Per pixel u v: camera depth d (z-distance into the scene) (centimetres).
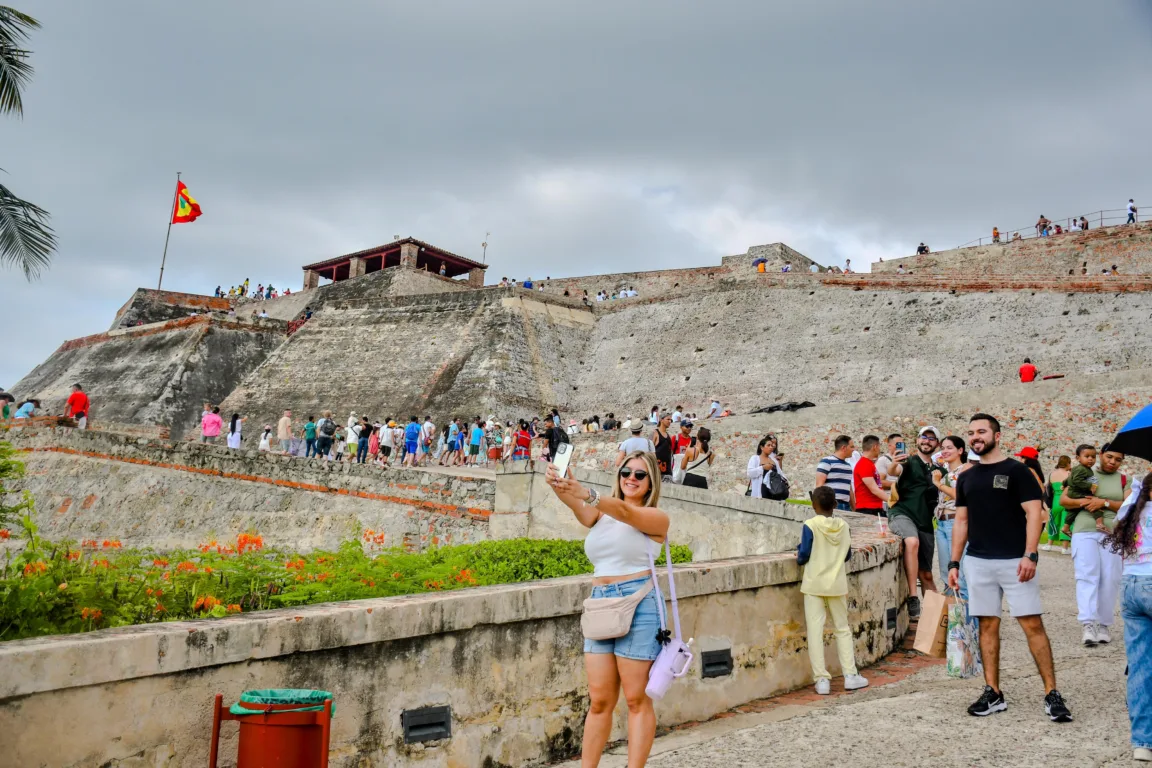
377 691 506
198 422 3978
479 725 550
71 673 397
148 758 421
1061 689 679
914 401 2264
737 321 3788
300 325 4591
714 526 1318
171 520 1881
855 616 830
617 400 3794
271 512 1833
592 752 478
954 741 557
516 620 573
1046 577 1312
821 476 1191
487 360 3781
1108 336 2730
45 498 1969
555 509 1539
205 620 462
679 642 474
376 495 1756
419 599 538
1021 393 2141
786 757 542
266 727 400
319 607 505
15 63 1443
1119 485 873
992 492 623
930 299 3281
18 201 1470
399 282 4966
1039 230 4244
